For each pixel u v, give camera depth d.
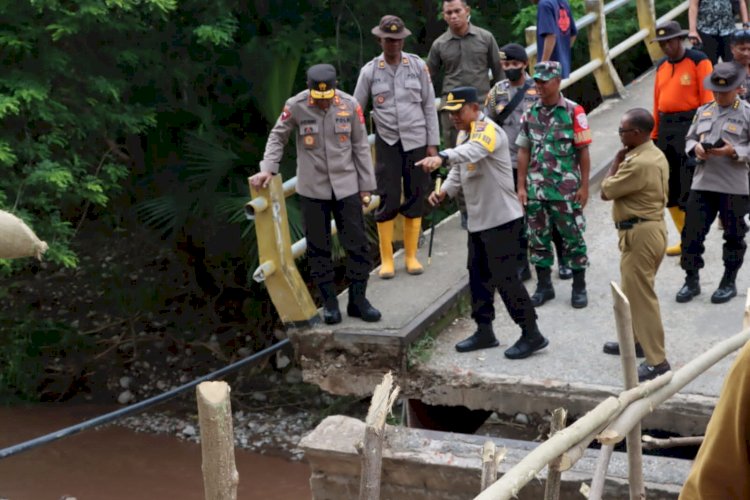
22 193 11.18
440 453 4.77
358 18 13.48
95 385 13.61
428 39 14.25
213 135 12.82
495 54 7.48
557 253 6.63
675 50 6.70
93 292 14.89
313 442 4.91
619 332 3.00
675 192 6.91
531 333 5.61
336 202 5.80
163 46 12.90
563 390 5.27
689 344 5.65
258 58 12.43
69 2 11.07
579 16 13.64
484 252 5.54
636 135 5.08
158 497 10.55
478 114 5.41
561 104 5.95
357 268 5.86
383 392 2.59
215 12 12.20
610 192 5.09
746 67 6.53
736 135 5.75
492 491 2.15
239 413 12.89
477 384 5.48
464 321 6.29
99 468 11.30
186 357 14.02
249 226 11.54
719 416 1.91
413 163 6.46
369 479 2.52
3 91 11.06
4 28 11.05
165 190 13.69
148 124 12.46
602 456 3.30
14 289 14.96
